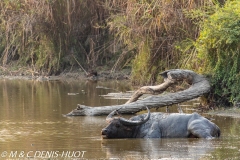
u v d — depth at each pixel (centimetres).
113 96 5094
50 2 7481
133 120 3209
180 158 2506
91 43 7462
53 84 6556
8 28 7806
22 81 7106
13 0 7744
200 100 4412
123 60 7206
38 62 7894
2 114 4003
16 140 3011
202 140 2961
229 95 4228
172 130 3111
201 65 4522
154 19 5453
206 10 4916
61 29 7681
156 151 2688
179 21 5247
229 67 4197
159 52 5644
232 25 4131
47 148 2797
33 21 7531
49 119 3778
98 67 7519
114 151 2714
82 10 7600
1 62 8450
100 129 3378
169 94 4072
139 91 4300
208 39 4288
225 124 3484
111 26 6112
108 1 7275
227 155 2556
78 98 4972
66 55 7775
